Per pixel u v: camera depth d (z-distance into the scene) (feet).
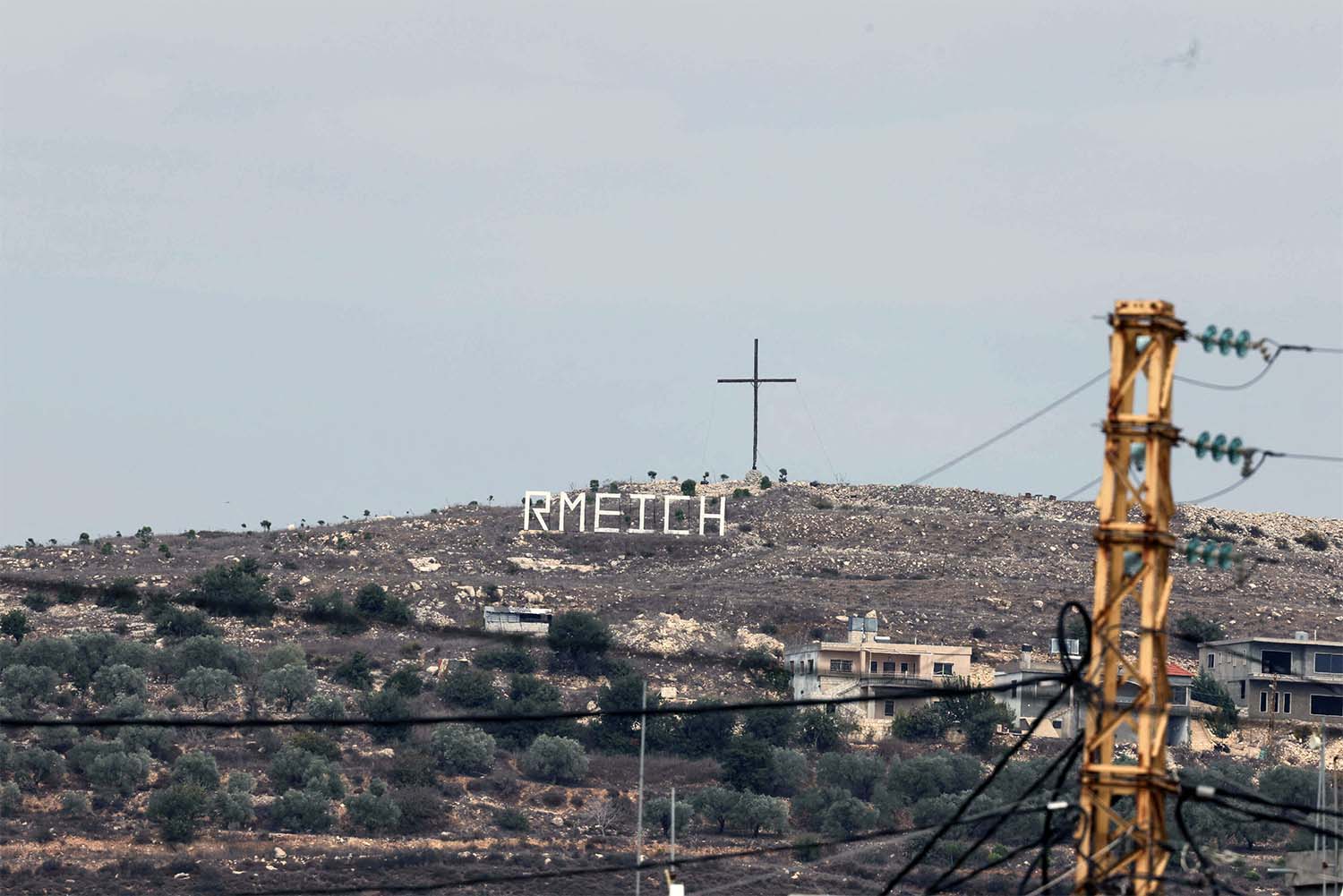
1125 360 429.38
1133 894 416.26
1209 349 429.38
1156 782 419.33
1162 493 425.69
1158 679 422.82
